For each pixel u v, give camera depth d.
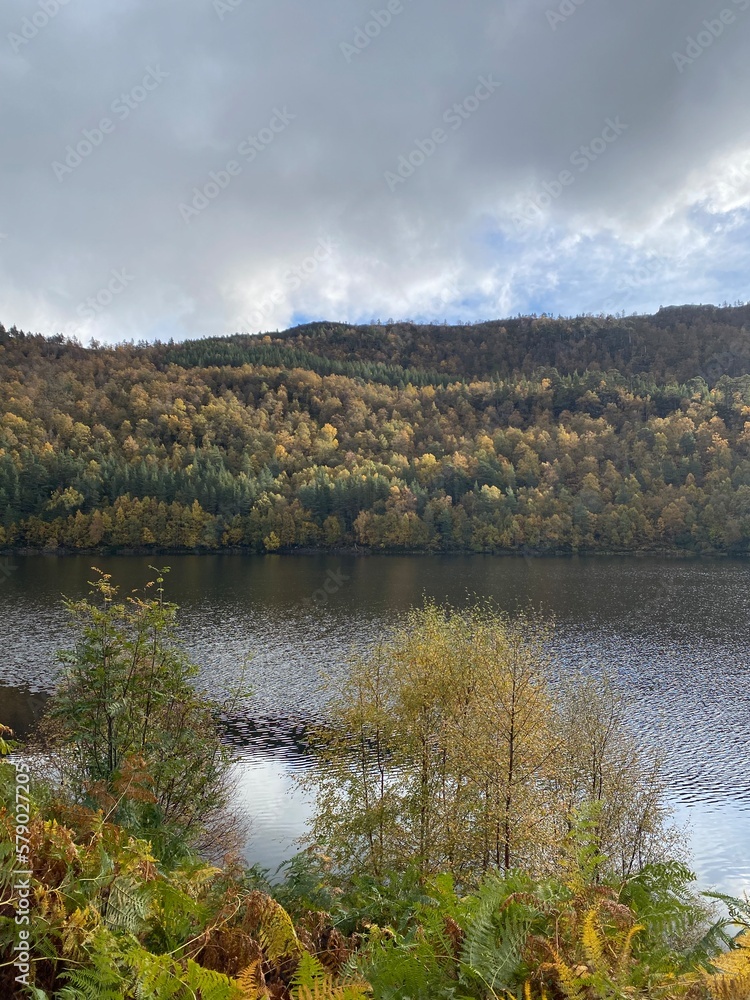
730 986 2.45
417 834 17.88
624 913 3.33
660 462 144.25
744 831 27.17
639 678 46.47
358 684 21.70
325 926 3.77
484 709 18.38
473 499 131.25
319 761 22.91
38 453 127.12
